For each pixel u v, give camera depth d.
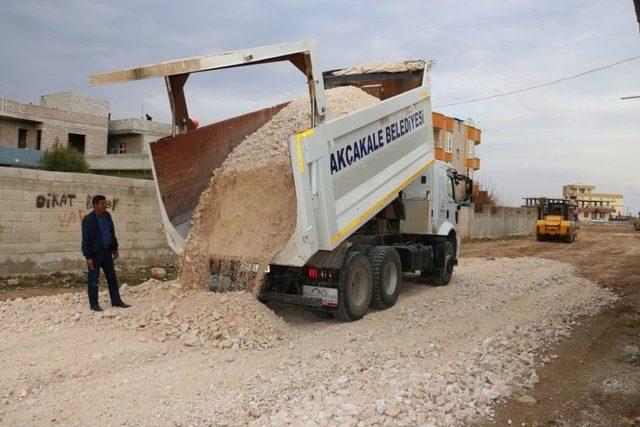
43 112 33.00
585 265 18.30
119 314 7.37
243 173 7.85
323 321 7.96
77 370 5.29
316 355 6.06
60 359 5.58
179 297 7.36
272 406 4.54
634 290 12.33
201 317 6.75
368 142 8.37
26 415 4.28
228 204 7.93
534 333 7.50
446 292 10.76
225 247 7.56
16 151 29.20
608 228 63.94
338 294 7.61
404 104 9.42
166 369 5.43
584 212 116.75
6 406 4.45
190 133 8.12
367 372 5.47
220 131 8.59
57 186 11.16
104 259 7.74
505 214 37.25
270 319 6.87
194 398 4.68
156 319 6.93
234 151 8.70
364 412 4.42
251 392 4.83
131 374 5.27
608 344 7.28
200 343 6.29
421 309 8.94
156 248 13.49
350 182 7.89
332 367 5.60
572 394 5.30
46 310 7.55
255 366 5.61
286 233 7.06
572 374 5.93
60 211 11.23
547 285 12.38
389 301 8.88
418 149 10.19
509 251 24.09
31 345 6.01
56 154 23.55
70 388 4.87
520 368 5.93
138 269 12.88
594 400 5.15
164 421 4.21
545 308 9.40
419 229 10.99
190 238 8.01
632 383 5.65
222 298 6.97
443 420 4.43
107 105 38.19
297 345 6.52
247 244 7.38
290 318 8.12
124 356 5.76
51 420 4.20
